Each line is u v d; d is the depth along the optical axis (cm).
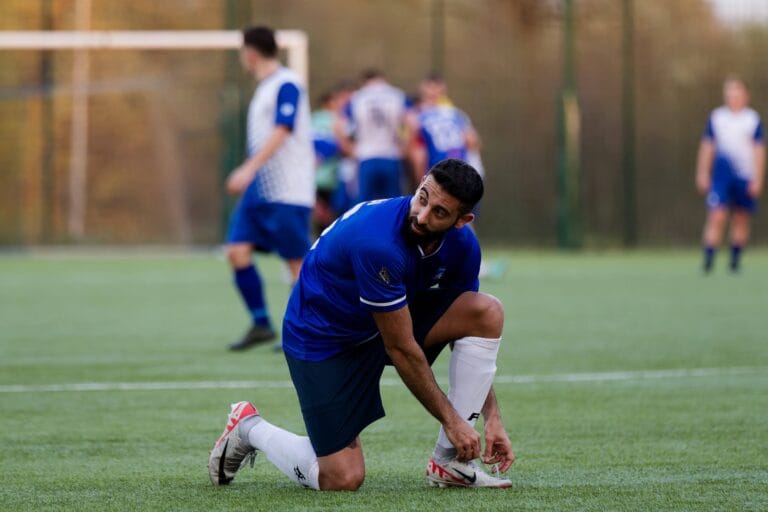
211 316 3572
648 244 6981
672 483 1423
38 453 1642
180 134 6619
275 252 2816
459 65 6825
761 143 5244
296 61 4712
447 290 1397
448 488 1395
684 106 6919
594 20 6862
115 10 6619
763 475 1473
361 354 1375
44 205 6588
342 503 1312
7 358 2659
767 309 3716
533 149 6881
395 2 6794
